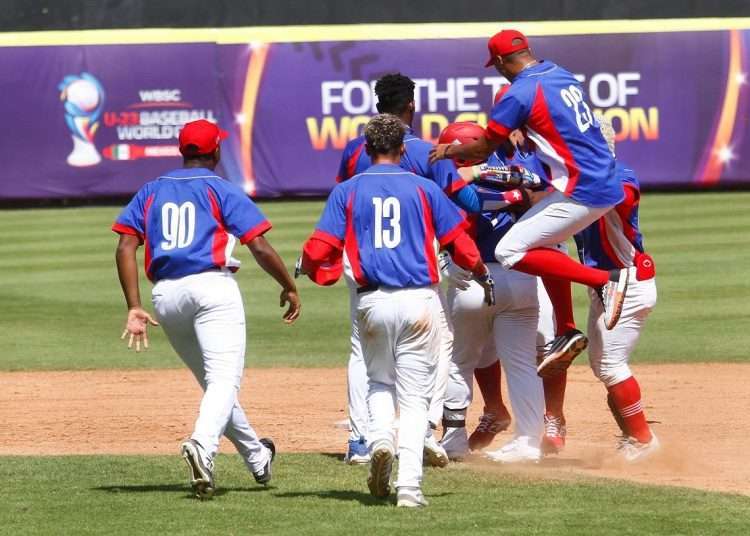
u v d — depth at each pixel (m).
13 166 98.25
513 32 25.86
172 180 22.95
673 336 48.47
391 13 103.19
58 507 21.53
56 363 45.19
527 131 25.52
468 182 25.62
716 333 48.88
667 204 93.12
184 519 20.45
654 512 21.02
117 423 34.62
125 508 21.44
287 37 99.88
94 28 101.25
